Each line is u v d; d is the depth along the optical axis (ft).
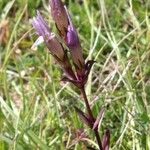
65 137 1.13
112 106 1.12
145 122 1.04
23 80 1.34
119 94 1.16
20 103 1.24
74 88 1.24
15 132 1.05
